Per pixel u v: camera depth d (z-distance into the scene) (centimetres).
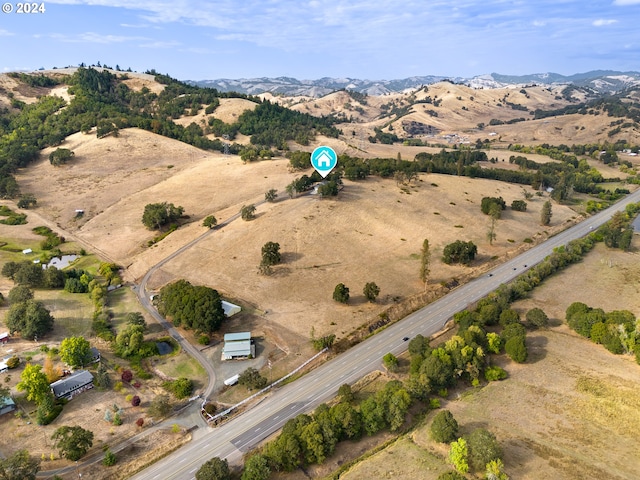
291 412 8912
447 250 14938
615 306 12656
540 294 13412
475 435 7400
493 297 12519
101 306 12575
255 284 13438
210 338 11338
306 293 13062
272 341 11169
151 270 14700
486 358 10144
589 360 10162
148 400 9200
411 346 10369
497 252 16300
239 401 9231
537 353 10494
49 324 11125
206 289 11669
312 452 7575
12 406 8562
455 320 11894
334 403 9112
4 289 12988
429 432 8219
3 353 10181
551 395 9050
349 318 12012
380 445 8050
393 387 8819
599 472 7150
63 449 7394
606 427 8138
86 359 9838
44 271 13738
